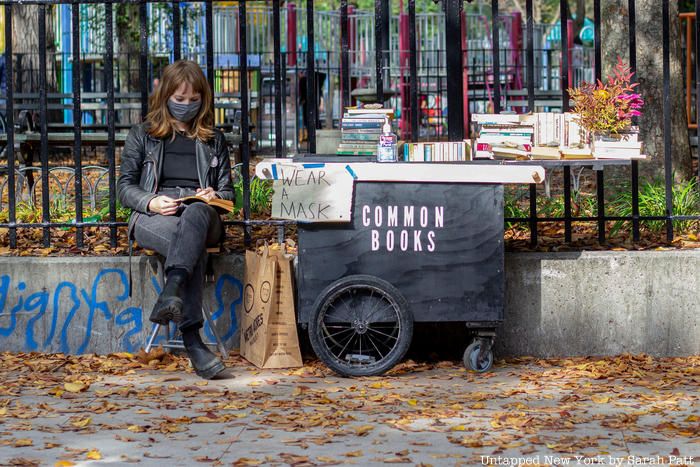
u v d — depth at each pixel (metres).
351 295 5.87
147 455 4.33
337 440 4.53
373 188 5.88
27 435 4.64
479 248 5.89
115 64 17.80
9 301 6.40
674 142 8.68
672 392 5.39
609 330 6.33
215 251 6.28
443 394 5.39
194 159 6.32
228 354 6.37
